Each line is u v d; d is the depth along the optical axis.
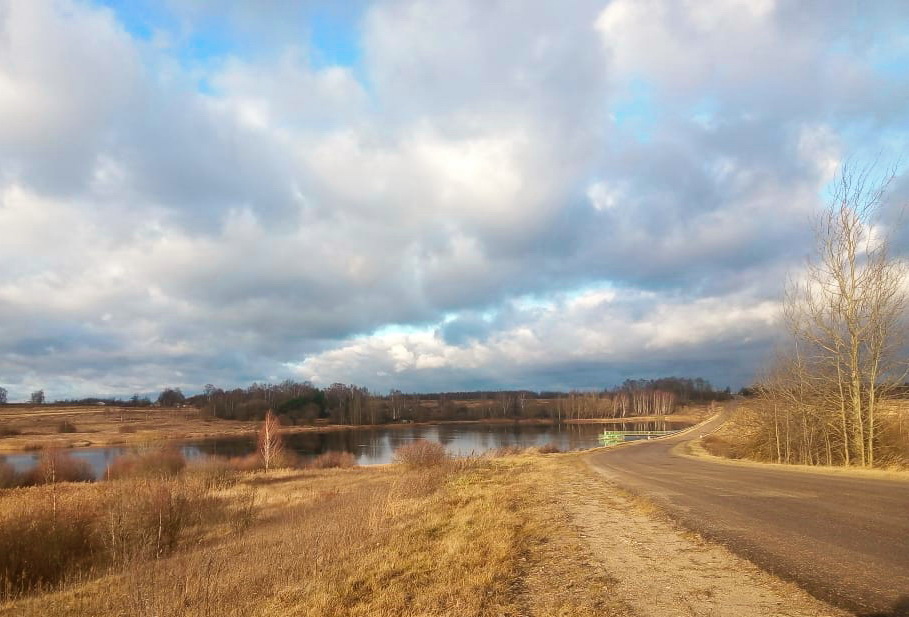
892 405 24.88
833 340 26.06
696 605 5.77
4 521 13.43
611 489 16.81
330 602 6.71
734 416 47.31
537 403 162.12
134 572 9.68
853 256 24.94
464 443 73.00
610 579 6.93
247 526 16.59
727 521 10.20
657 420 140.25
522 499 14.91
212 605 7.18
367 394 150.62
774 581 6.35
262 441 43.84
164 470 31.36
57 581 12.25
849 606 5.40
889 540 7.92
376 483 25.45
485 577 7.16
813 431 28.23
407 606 6.36
